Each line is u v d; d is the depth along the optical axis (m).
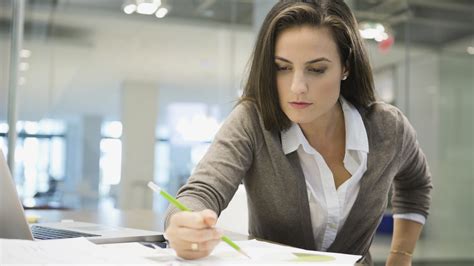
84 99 4.11
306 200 1.10
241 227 1.54
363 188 1.13
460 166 4.81
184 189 0.96
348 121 1.13
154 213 1.81
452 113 4.77
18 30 3.79
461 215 4.84
